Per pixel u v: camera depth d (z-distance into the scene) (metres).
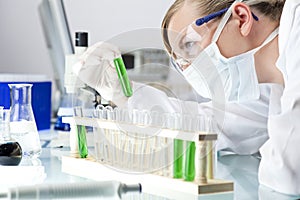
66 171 1.47
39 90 2.36
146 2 2.26
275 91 1.70
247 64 1.75
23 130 1.64
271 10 1.74
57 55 2.71
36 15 2.79
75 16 2.59
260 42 1.75
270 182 1.29
